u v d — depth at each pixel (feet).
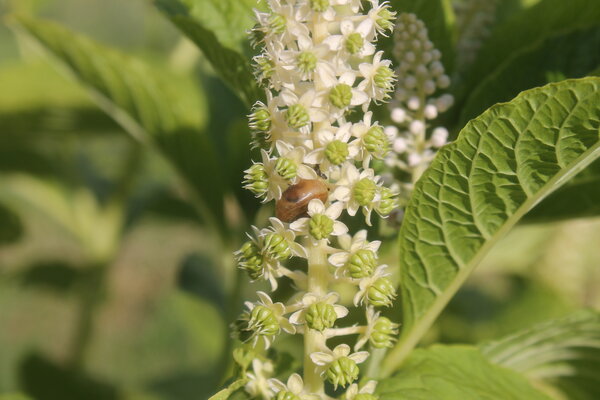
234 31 1.09
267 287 1.38
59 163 2.04
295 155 0.95
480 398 1.04
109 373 4.03
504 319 2.25
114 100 1.31
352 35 0.95
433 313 1.07
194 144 1.28
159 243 5.58
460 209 1.03
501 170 1.01
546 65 1.12
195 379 2.49
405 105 1.11
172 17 1.09
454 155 1.00
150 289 5.15
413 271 1.06
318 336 0.98
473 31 1.22
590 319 1.13
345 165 0.96
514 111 0.98
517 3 1.33
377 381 1.04
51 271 2.10
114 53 1.25
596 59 1.11
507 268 2.10
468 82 1.17
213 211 1.33
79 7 4.57
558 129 0.98
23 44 2.02
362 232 0.97
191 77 1.68
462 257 1.05
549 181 1.01
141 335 4.37
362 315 1.34
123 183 2.05
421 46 1.09
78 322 2.01
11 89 1.71
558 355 1.17
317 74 0.95
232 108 1.60
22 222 2.17
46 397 1.90
